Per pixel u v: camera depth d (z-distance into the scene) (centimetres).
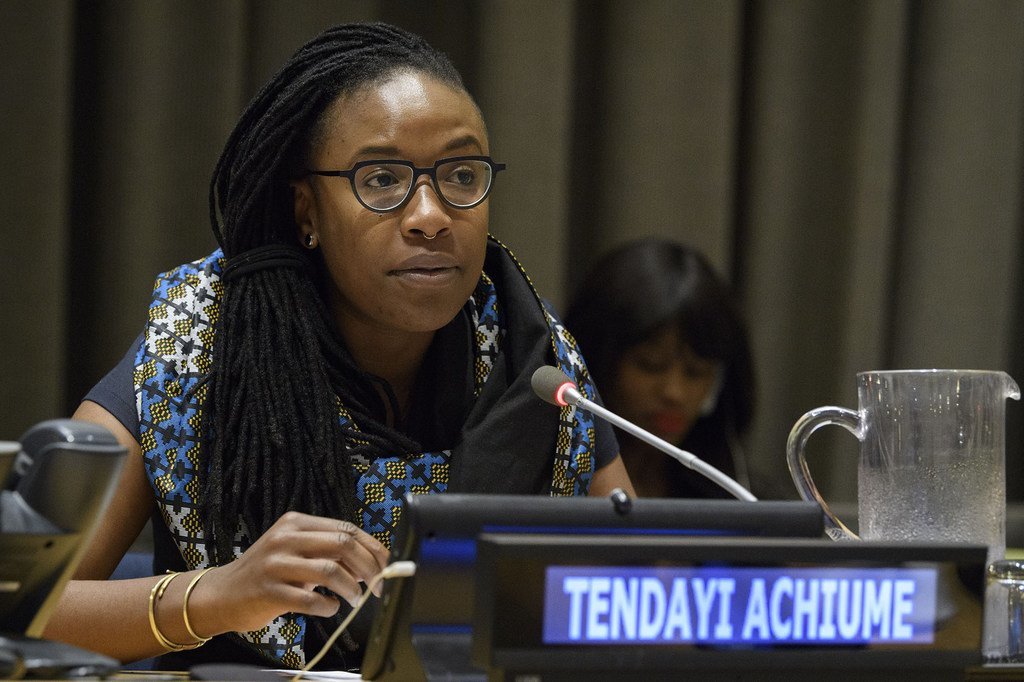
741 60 1297
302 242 648
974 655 388
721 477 496
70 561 380
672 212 1248
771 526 413
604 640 359
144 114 1083
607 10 1255
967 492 514
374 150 602
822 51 1289
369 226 601
